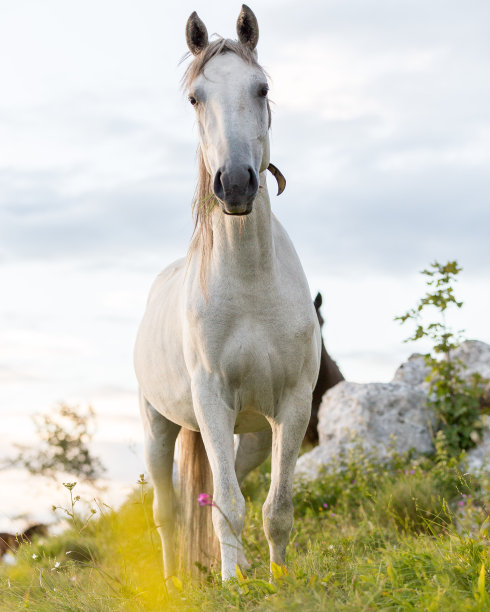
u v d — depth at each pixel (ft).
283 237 14.61
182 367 15.46
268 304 13.50
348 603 9.98
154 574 16.24
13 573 16.57
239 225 13.07
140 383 18.24
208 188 13.73
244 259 13.24
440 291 26.53
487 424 25.71
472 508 19.07
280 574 11.57
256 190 12.17
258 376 13.64
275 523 13.58
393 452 25.52
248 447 17.71
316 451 27.58
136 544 20.18
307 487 24.18
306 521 21.67
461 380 26.58
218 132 12.42
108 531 20.18
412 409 27.40
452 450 25.38
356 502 22.81
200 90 12.88
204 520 16.66
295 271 14.23
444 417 26.63
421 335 26.81
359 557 13.47
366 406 27.40
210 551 16.42
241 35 13.85
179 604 12.00
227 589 11.58
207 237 13.62
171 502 18.07
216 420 13.52
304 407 14.02
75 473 34.35
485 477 20.84
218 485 13.05
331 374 35.70
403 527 19.20
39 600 13.61
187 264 14.61
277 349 13.61
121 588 13.46
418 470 23.44
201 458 16.96
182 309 14.64
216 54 13.23
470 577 10.87
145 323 17.92
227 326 13.44
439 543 12.87
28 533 22.70
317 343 14.89
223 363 13.52
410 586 10.63
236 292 13.41
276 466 13.89
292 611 9.84
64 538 20.80
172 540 17.71
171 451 18.19
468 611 9.39
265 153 13.35
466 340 29.81
